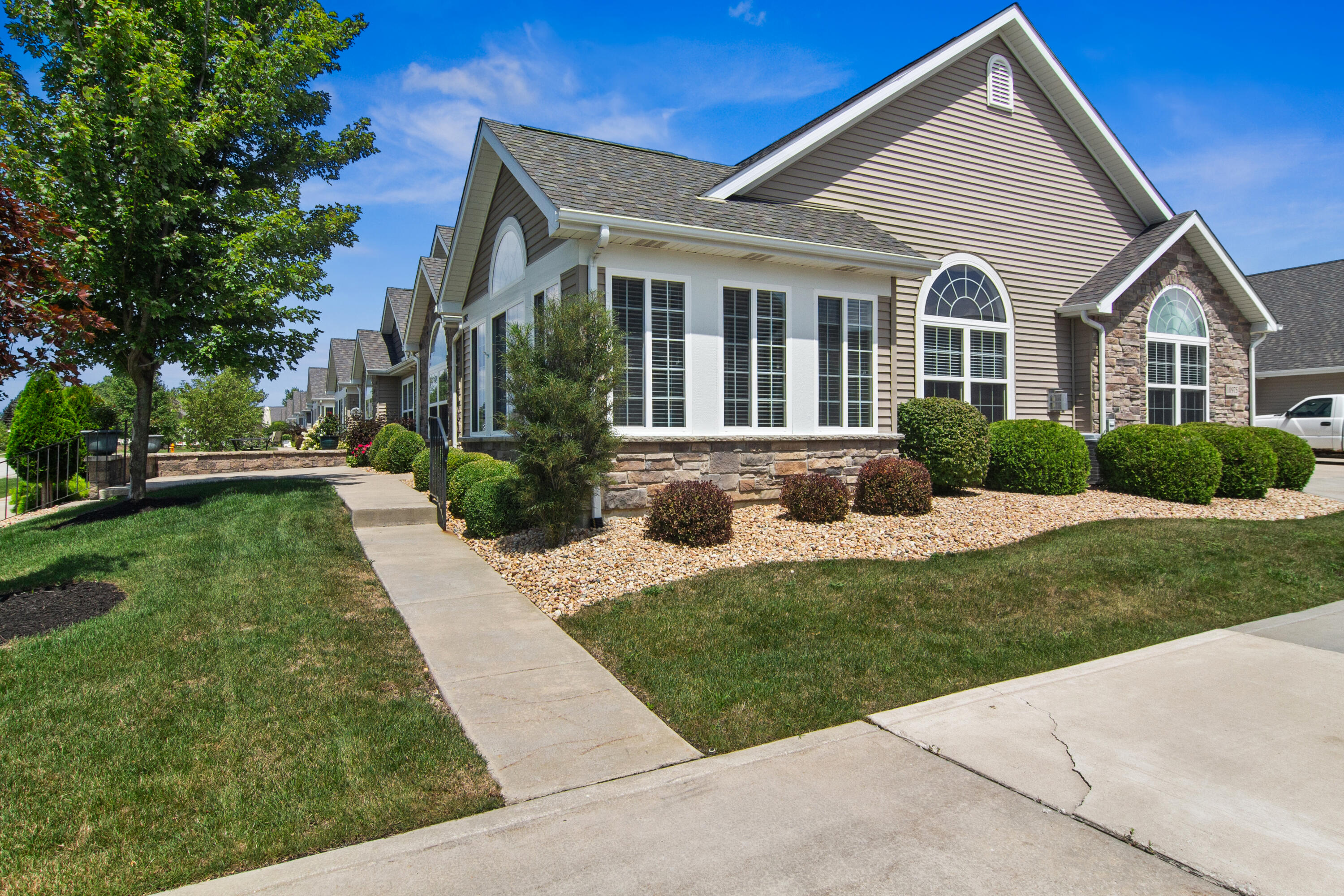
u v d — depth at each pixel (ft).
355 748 11.34
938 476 33.91
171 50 32.91
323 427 86.43
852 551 23.75
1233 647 16.29
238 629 16.65
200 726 11.96
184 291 34.68
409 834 9.16
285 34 36.81
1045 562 22.68
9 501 43.37
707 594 19.27
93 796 9.93
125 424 55.83
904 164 39.55
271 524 28.12
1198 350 47.39
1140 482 35.78
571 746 11.59
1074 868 8.27
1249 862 8.34
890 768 10.77
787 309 30.37
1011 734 11.86
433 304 60.44
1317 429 62.44
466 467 31.99
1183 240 46.34
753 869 8.30
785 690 13.76
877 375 32.71
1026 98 43.96
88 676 13.83
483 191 37.09
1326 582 21.83
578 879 8.17
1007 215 42.96
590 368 23.57
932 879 8.08
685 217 27.55
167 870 8.43
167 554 23.18
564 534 24.63
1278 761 10.85
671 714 12.82
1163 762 10.83
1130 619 18.26
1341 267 78.84
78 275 30.42
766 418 30.04
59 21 32.12
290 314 36.78
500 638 16.70
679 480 28.07
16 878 8.27
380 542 26.89
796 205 35.68
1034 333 43.62
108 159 30.76
